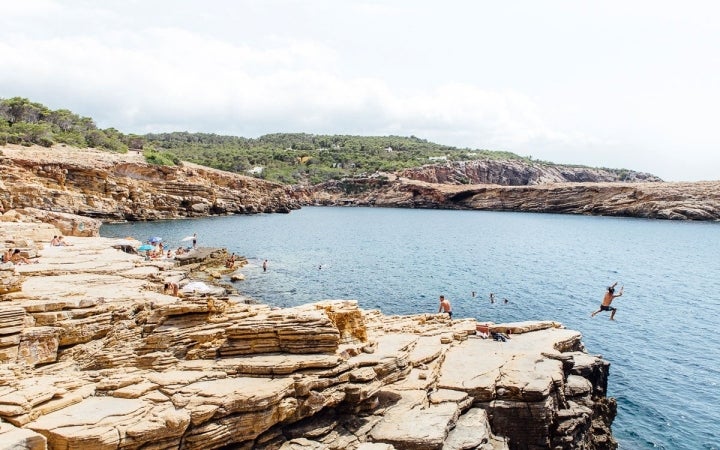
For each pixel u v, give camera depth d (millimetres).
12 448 11070
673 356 33062
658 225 138750
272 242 86125
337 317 19375
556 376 19984
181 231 94312
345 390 16719
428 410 17078
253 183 163000
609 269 67500
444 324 27422
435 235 108562
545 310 44125
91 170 101250
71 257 38469
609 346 34938
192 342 17469
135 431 12453
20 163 92312
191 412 13453
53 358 18109
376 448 14500
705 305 47312
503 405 18453
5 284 20438
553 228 129250
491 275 60375
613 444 21984
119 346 17609
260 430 14484
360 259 70312
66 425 12336
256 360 16688
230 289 45781
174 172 126312
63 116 161500
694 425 24203
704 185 160875
